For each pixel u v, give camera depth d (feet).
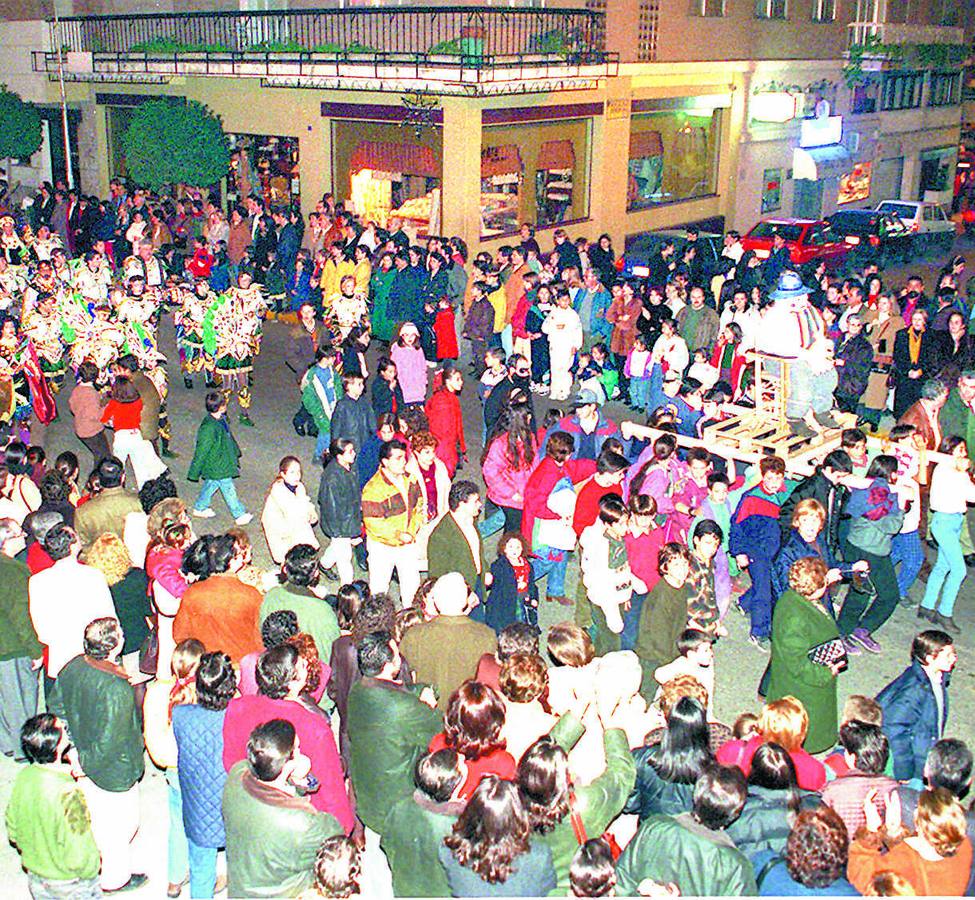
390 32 83.71
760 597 32.99
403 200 81.66
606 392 55.77
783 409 35.81
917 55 125.39
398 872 18.11
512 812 16.60
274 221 75.20
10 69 101.76
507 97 77.66
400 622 24.02
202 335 52.95
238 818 17.90
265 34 90.68
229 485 41.86
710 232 101.35
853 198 123.24
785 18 106.83
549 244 84.43
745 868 16.78
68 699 22.00
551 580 35.81
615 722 21.74
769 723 20.42
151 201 84.84
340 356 52.95
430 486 34.42
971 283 60.18
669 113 95.45
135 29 98.07
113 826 22.71
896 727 23.66
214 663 20.71
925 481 34.71
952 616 36.01
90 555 27.04
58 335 50.72
